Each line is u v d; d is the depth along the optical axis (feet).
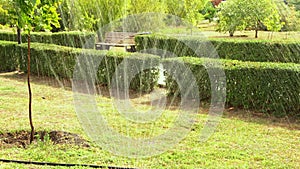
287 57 31.63
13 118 19.69
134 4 47.32
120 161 14.39
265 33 51.52
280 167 14.25
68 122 19.06
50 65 31.94
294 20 37.76
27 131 17.26
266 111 21.88
